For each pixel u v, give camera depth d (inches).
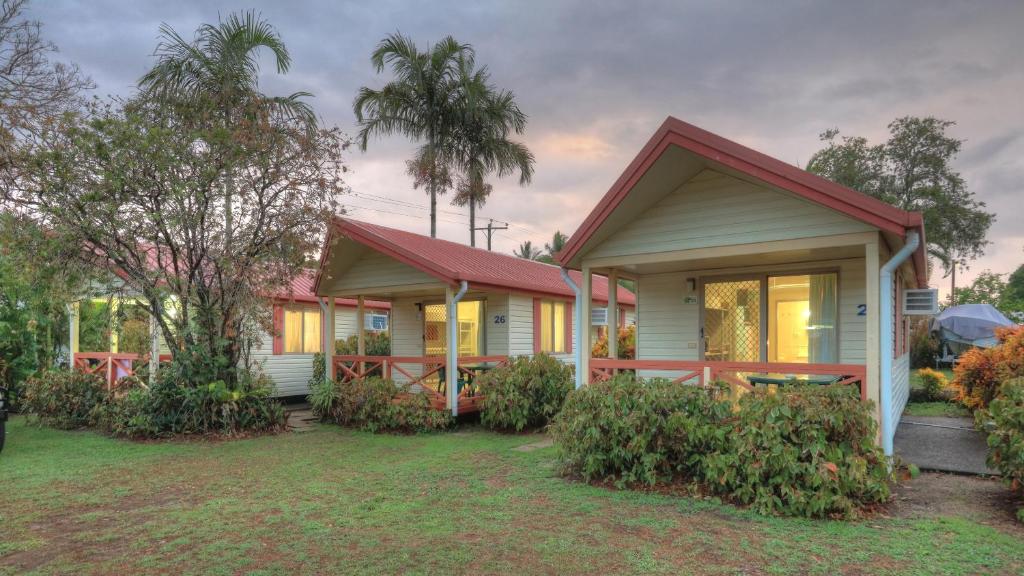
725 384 247.8
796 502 192.4
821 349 333.4
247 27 495.2
